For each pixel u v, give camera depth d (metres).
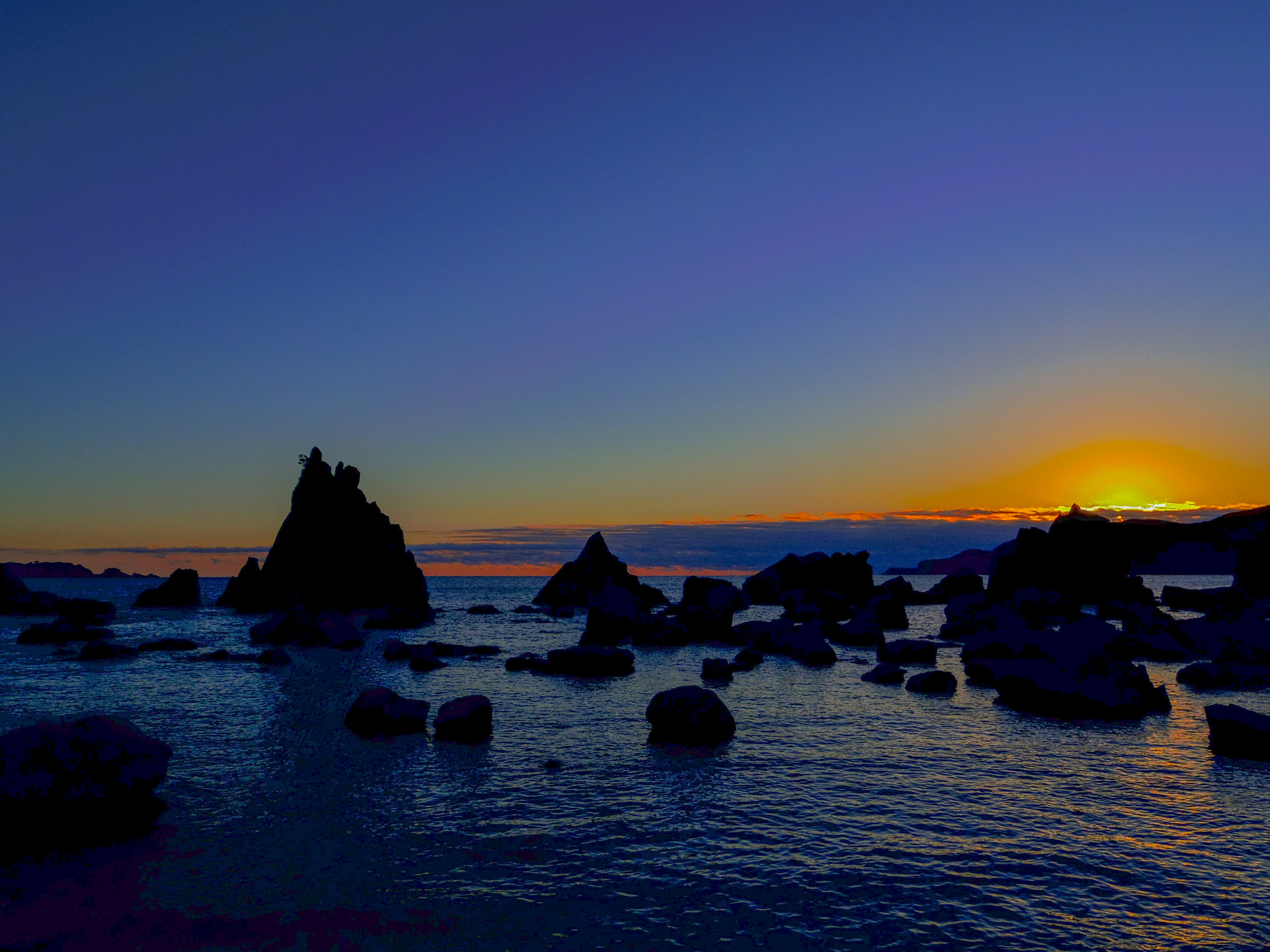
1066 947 12.91
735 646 57.41
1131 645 48.47
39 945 12.77
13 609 77.31
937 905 14.36
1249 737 24.78
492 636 65.06
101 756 17.69
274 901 14.36
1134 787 21.58
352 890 14.82
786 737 27.42
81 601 76.88
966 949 12.80
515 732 28.09
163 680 38.94
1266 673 39.31
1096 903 14.51
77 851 16.64
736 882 15.28
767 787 21.44
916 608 96.12
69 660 46.12
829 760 24.33
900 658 47.12
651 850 16.91
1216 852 17.02
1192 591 85.75
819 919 13.78
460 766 23.39
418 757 24.36
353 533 87.62
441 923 13.53
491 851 16.83
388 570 88.00
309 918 13.70
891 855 16.69
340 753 24.81
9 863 16.02
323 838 17.47
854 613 77.75
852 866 16.09
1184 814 19.36
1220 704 31.86
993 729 28.84
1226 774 22.91
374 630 70.06
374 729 27.16
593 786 21.41
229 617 80.06
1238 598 65.38
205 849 16.84
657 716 26.67
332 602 83.94
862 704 33.75
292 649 52.81
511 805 19.80
